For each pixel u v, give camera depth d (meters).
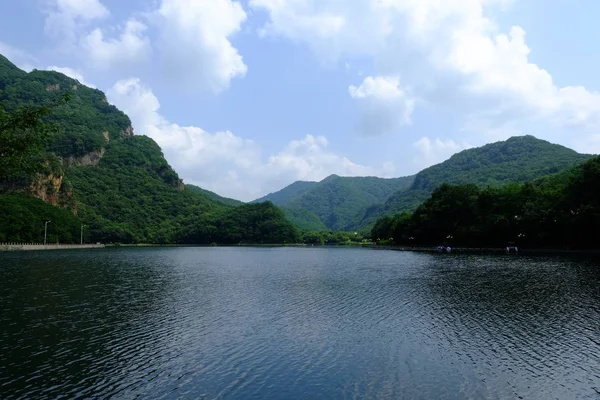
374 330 32.22
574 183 113.94
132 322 35.12
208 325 34.12
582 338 29.06
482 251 132.38
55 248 185.62
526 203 126.50
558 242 122.69
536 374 22.86
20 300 45.03
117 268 85.75
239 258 130.12
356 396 20.31
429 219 165.00
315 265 96.69
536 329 31.52
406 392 20.75
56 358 25.83
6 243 163.62
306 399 20.00
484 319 34.97
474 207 148.38
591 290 47.84
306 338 30.14
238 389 21.19
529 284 53.38
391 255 133.62
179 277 69.69
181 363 24.94
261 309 40.72
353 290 52.66
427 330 31.95
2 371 23.56
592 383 21.64
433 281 59.44
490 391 20.80
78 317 36.97
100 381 22.20
